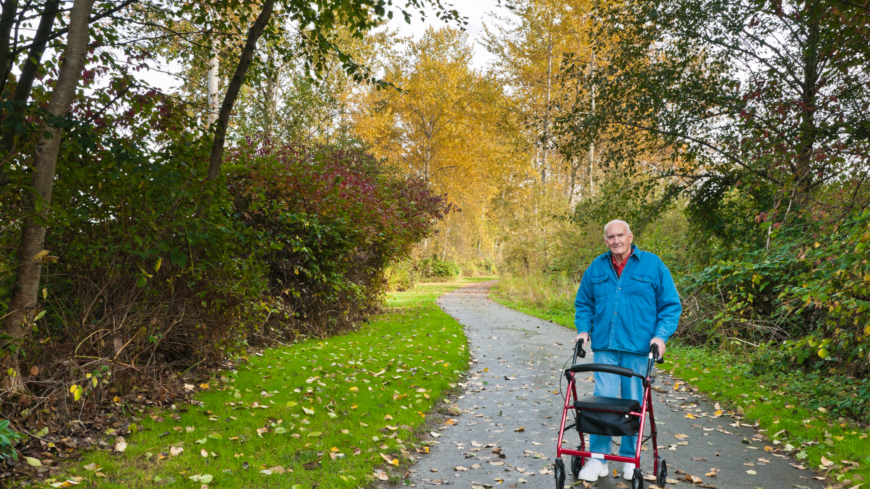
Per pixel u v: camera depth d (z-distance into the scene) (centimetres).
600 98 1199
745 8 1005
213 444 420
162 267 550
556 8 2223
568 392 369
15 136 405
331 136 1764
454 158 3084
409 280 3331
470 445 480
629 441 392
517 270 2933
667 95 1093
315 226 940
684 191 1241
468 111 2975
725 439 491
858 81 880
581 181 2719
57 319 473
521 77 2658
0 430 310
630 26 1190
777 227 764
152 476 353
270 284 978
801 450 448
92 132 419
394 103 2977
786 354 715
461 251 5675
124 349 512
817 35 959
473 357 957
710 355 901
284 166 838
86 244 485
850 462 400
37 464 350
